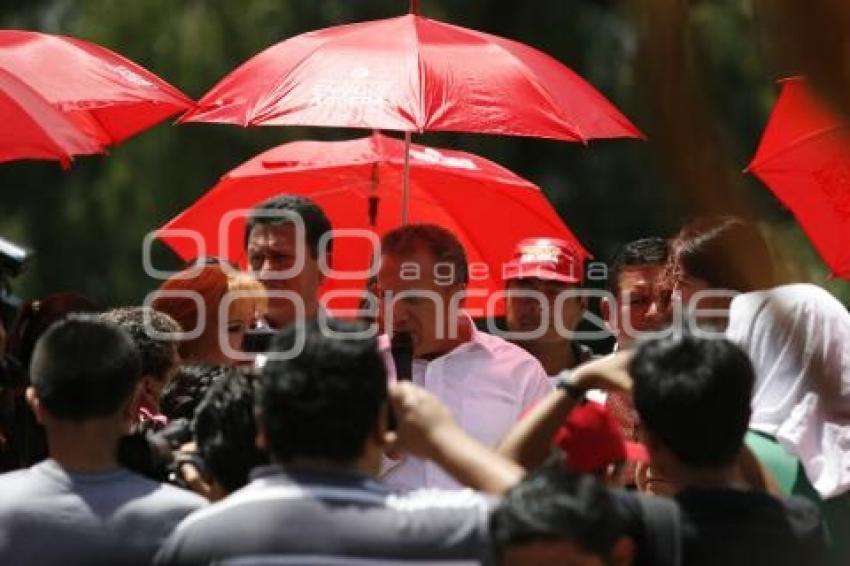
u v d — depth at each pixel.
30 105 12.70
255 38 43.56
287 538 8.61
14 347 13.73
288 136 42.66
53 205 48.06
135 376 10.12
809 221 13.13
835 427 11.21
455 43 14.23
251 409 10.55
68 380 9.87
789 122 12.86
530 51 14.68
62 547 9.73
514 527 8.43
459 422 12.85
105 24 43.97
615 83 43.78
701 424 9.08
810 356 11.14
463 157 16.75
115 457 10.08
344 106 13.50
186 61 43.22
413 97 13.54
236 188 17.23
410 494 8.88
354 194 17.03
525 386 13.06
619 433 9.99
